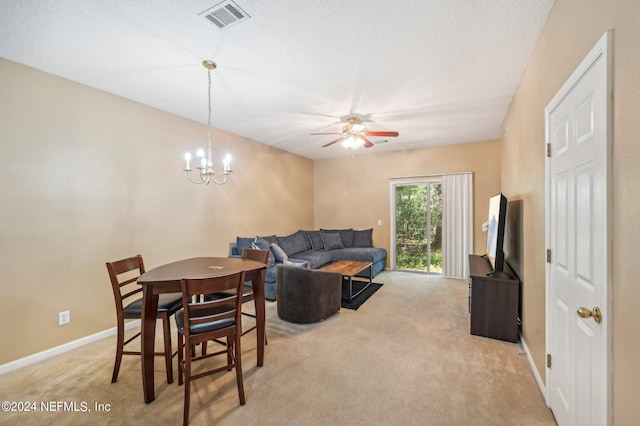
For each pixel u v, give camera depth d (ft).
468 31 6.46
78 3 5.49
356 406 5.91
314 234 19.69
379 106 11.05
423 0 5.46
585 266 4.17
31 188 7.98
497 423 5.44
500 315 8.98
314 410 5.79
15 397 6.25
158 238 11.24
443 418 5.56
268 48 7.14
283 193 19.04
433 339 9.04
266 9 5.70
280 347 8.52
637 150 2.93
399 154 19.49
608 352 3.47
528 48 7.11
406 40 6.80
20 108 7.79
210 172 10.43
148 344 6.05
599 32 3.76
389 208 19.95
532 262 7.43
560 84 5.30
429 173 18.47
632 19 3.00
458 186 17.53
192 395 6.28
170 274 6.68
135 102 10.50
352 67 8.09
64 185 8.64
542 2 5.57
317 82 9.03
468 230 17.25
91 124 9.28
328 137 15.79
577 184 4.47
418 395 6.26
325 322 10.48
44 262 8.20
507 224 11.82
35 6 5.58
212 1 5.46
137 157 10.56
